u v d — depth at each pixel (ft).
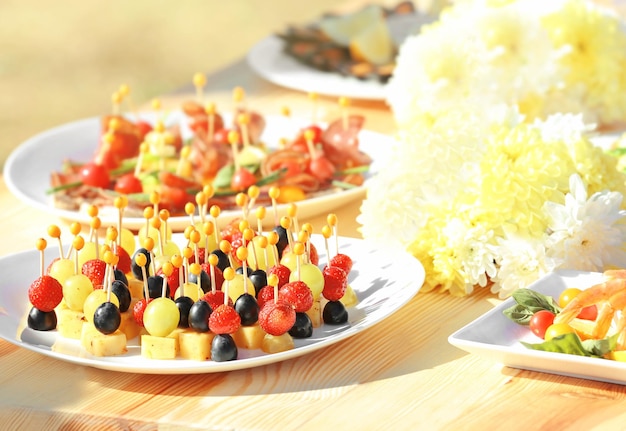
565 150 4.45
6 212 5.32
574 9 5.78
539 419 3.71
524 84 5.46
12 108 17.87
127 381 3.97
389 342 4.12
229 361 3.91
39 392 3.94
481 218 4.39
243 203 4.36
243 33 22.08
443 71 5.43
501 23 5.45
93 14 23.52
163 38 21.89
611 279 3.98
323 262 4.55
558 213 4.32
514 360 3.88
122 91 5.68
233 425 3.74
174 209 5.06
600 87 5.76
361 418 3.75
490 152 4.41
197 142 5.41
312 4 24.04
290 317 3.98
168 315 3.96
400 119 5.63
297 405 3.82
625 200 4.50
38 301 4.14
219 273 4.21
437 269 4.41
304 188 5.19
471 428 3.68
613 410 3.73
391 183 4.45
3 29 22.27
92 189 5.31
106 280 4.11
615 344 3.84
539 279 4.21
